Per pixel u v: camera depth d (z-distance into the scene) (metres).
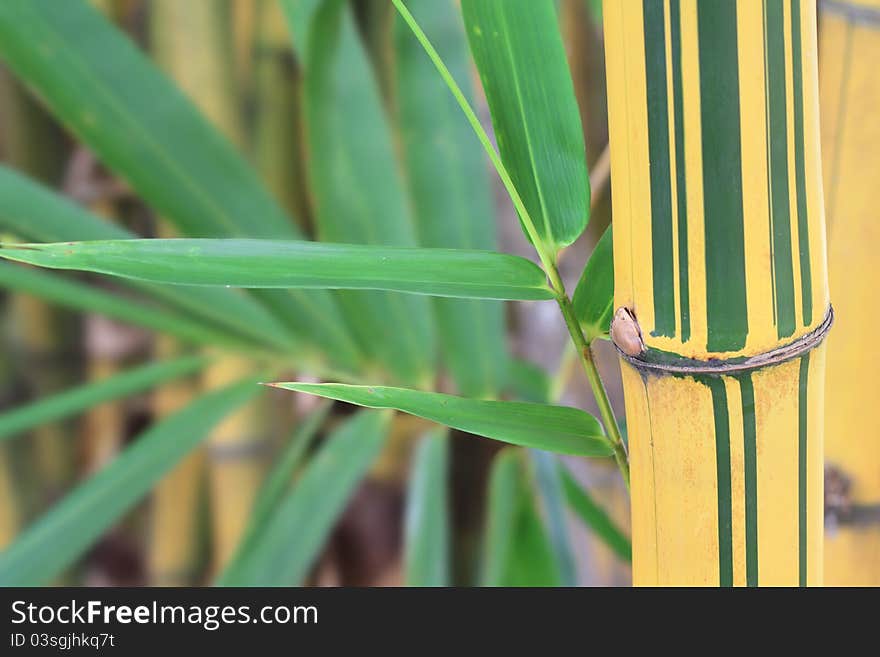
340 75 1.42
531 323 2.04
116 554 2.17
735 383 1.12
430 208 1.42
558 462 1.48
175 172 1.39
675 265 1.12
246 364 1.87
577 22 1.90
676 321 1.12
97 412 2.02
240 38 1.84
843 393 1.30
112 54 1.38
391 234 1.43
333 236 1.43
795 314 1.12
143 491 1.41
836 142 1.28
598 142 1.92
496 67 1.15
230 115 1.81
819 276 1.12
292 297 1.45
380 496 2.10
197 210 1.40
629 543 1.52
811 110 1.12
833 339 1.30
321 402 1.56
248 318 1.46
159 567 2.01
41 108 1.80
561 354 2.03
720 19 1.10
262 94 1.84
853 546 1.32
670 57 1.11
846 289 1.29
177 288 1.45
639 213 1.12
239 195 1.40
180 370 1.46
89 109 1.37
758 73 1.10
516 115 1.15
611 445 1.16
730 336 1.12
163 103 1.39
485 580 1.43
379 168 1.43
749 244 1.11
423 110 1.42
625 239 1.13
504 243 1.93
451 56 1.42
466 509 1.89
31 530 1.39
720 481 1.13
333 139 1.42
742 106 1.10
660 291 1.12
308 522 1.41
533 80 1.15
